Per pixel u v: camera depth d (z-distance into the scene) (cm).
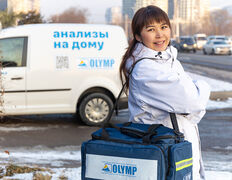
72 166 547
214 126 875
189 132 236
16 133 780
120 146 213
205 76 1795
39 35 829
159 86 225
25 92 816
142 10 244
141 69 231
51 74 825
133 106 242
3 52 815
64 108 834
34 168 490
